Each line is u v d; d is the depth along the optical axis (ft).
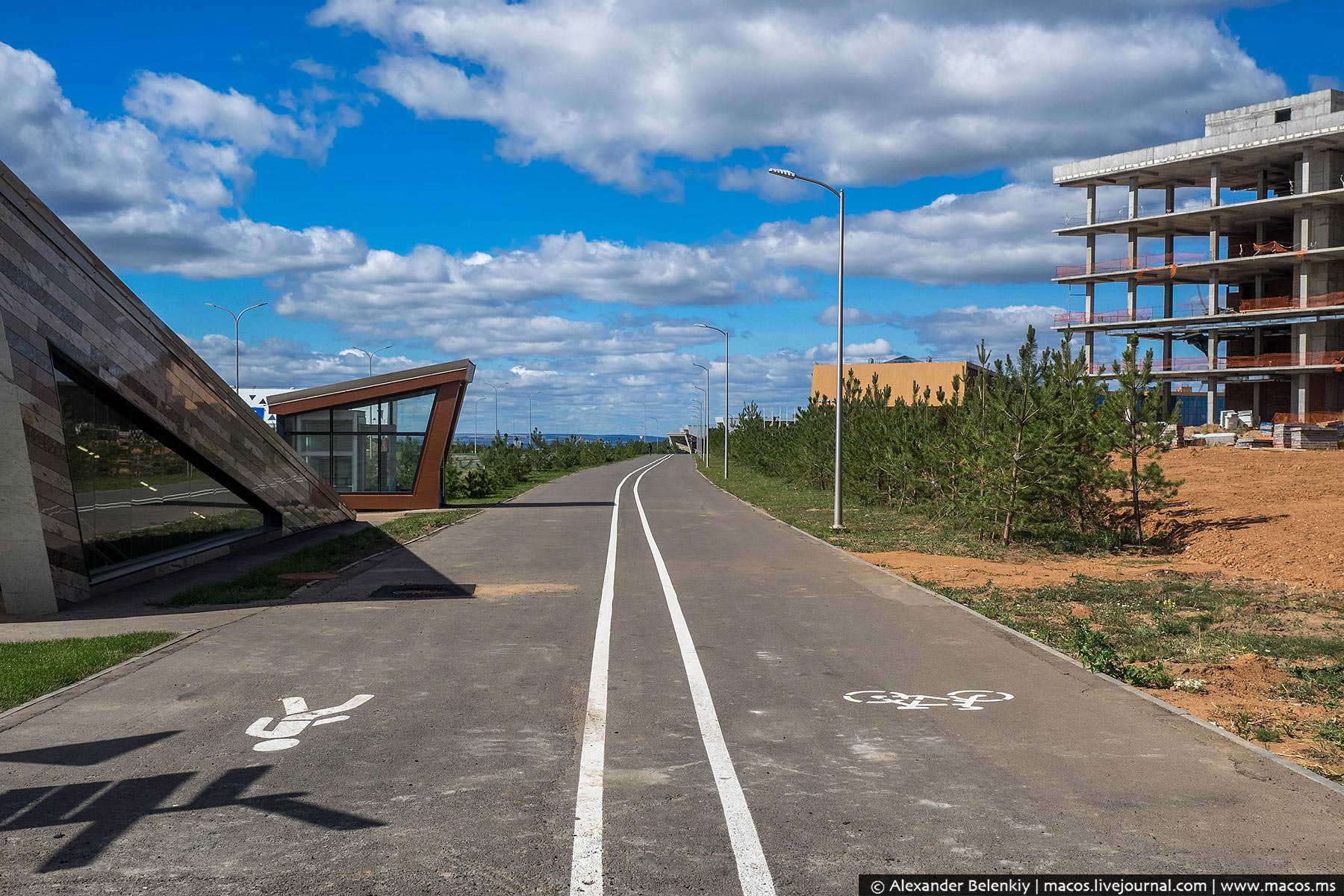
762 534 75.82
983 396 78.59
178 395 57.88
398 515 99.96
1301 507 68.28
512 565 56.65
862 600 43.70
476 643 33.78
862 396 128.77
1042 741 22.18
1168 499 77.05
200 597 44.39
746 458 224.74
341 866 15.20
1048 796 18.52
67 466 43.65
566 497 127.44
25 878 14.73
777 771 20.01
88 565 49.03
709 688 27.20
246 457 68.85
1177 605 42.57
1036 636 35.45
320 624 37.63
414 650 32.48
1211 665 30.66
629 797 18.40
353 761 20.53
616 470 242.37
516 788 18.83
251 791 18.67
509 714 24.41
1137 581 49.88
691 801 18.17
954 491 82.94
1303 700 26.66
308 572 54.24
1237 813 17.62
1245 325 229.45
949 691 26.94
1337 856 15.72
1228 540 61.31
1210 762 20.63
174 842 16.15
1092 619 39.06
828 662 30.68
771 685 27.66
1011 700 25.96
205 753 21.04
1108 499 74.18
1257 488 79.77
